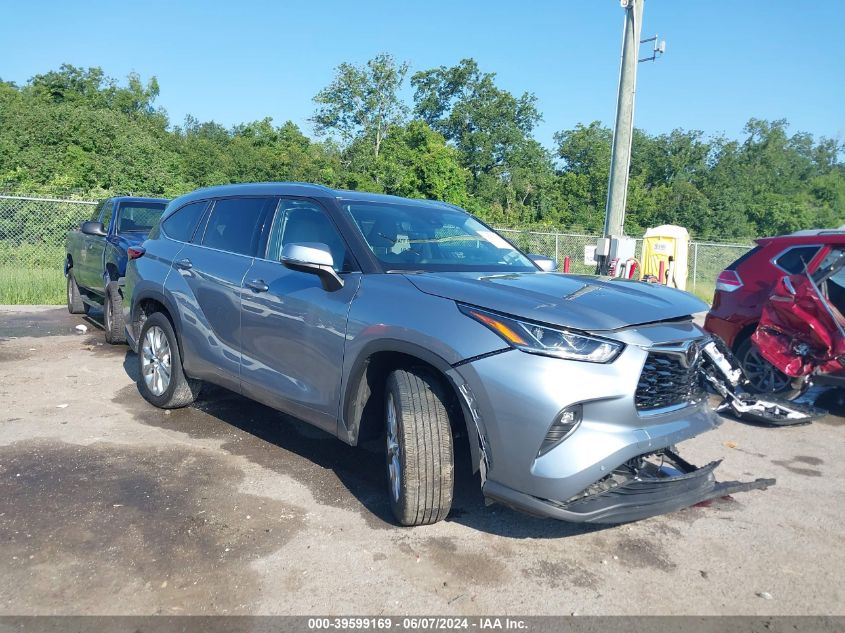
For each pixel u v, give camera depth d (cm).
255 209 478
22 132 2581
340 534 345
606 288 365
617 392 305
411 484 333
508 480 308
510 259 453
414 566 317
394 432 349
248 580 300
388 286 364
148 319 544
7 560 307
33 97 3919
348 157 4294
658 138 4906
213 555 320
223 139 5138
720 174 4584
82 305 1002
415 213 461
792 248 646
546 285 359
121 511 360
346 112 4478
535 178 4366
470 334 318
